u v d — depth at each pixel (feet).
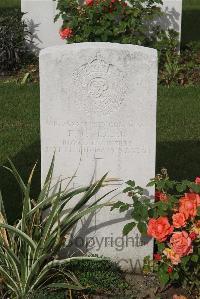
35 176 22.18
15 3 55.52
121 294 16.07
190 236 15.16
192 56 35.14
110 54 15.88
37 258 15.15
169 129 26.73
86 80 16.05
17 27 34.35
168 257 15.30
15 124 27.04
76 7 32.50
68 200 15.85
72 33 32.35
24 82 32.14
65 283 15.58
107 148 16.55
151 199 16.85
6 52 34.04
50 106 16.24
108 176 16.78
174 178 22.17
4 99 29.78
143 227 15.89
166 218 15.48
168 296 16.17
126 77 16.03
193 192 16.33
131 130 16.40
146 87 16.10
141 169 16.71
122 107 16.25
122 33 32.24
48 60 15.92
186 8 54.34
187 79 32.53
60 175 16.74
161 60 33.76
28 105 29.09
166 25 34.94
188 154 24.34
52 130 16.40
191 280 16.17
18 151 24.34
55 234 15.28
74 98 16.17
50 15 35.19
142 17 32.81
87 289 16.05
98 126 16.38
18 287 15.48
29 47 35.65
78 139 16.47
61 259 16.39
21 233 14.84
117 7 31.76
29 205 15.74
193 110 28.76
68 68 15.96
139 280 16.80
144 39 33.42
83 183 16.81
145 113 16.28
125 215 16.98
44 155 16.61
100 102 16.20
